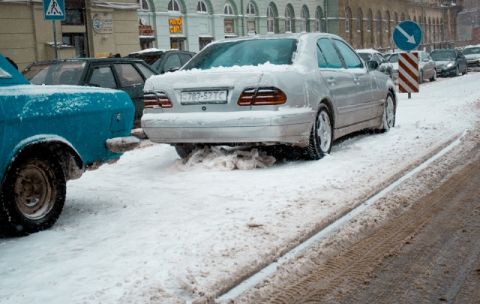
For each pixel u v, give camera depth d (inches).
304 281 145.3
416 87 631.8
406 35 618.5
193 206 210.7
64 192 195.5
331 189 227.1
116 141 208.4
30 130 181.0
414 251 163.8
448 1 2795.3
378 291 139.1
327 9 1659.7
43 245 172.7
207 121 261.4
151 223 191.5
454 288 139.3
